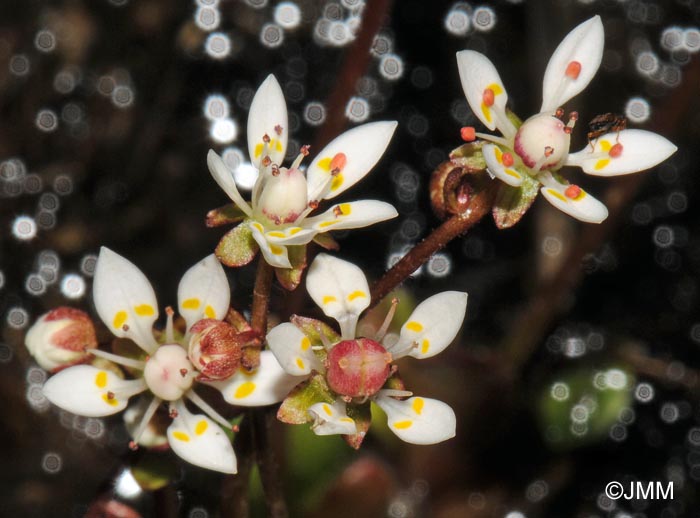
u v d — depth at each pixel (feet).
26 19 0.44
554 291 0.43
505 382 0.43
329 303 0.33
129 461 0.35
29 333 0.34
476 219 0.35
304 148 0.34
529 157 0.34
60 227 0.44
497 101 0.34
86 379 0.33
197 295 0.33
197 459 0.33
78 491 0.42
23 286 0.44
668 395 0.44
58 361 0.34
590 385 0.42
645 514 0.43
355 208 0.33
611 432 0.43
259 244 0.33
